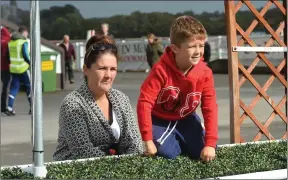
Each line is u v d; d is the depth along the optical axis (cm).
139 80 2669
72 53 2547
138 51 3456
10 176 416
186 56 447
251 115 697
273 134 1041
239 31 685
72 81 2522
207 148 457
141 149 508
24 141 1057
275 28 721
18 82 1469
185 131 488
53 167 437
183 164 451
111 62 484
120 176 416
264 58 703
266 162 458
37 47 384
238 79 680
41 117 397
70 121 482
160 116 482
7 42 1469
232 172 427
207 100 468
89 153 482
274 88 1900
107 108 500
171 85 458
